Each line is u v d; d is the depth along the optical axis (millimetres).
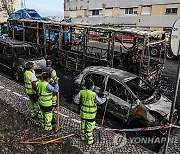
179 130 6695
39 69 10211
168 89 10312
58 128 6258
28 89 6668
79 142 5883
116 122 7164
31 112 6855
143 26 29141
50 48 14320
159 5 27219
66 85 10484
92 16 34031
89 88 5449
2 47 11727
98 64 11766
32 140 5395
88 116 5555
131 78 7223
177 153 5676
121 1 30391
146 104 6539
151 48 11602
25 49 11242
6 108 7078
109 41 11359
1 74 11547
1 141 4945
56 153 5105
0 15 33750
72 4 35844
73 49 14266
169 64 15516
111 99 7039
